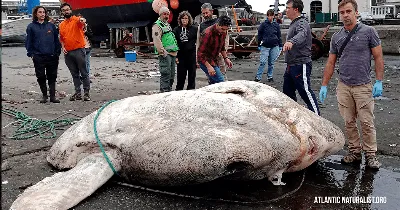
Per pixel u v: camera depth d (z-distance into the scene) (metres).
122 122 4.51
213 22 7.98
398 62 15.58
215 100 4.33
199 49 7.42
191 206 3.95
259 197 4.11
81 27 8.85
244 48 17.64
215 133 3.90
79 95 9.20
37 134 6.40
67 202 3.83
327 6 40.50
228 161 3.71
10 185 4.48
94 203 4.02
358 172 4.75
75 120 7.22
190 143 3.86
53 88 8.98
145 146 4.06
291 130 4.27
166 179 4.05
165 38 8.61
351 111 4.93
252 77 12.93
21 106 8.55
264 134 4.04
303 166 4.46
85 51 9.12
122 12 20.50
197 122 4.14
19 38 32.91
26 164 5.14
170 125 4.16
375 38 4.66
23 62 18.61
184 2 18.28
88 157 4.54
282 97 4.61
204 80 12.15
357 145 5.02
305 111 4.59
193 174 3.84
